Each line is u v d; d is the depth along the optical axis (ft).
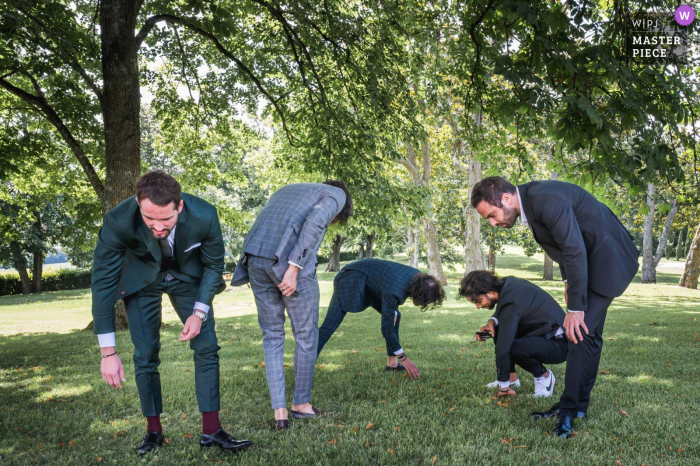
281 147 45.98
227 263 106.73
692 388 12.26
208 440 8.56
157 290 8.72
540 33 16.74
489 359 16.58
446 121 51.16
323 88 31.73
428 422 9.73
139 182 7.13
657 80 15.56
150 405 8.64
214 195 88.17
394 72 30.14
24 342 28.22
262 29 33.91
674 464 7.56
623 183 17.44
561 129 16.51
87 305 65.72
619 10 17.12
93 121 32.83
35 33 22.52
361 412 10.34
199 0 23.70
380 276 13.52
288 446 8.47
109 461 8.04
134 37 27.43
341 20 28.17
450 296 49.62
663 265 137.28
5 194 49.49
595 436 8.87
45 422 10.19
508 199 9.47
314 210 9.68
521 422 9.81
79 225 39.58
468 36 23.29
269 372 9.74
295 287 9.34
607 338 21.54
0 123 35.76
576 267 8.82
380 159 30.96
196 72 36.76
